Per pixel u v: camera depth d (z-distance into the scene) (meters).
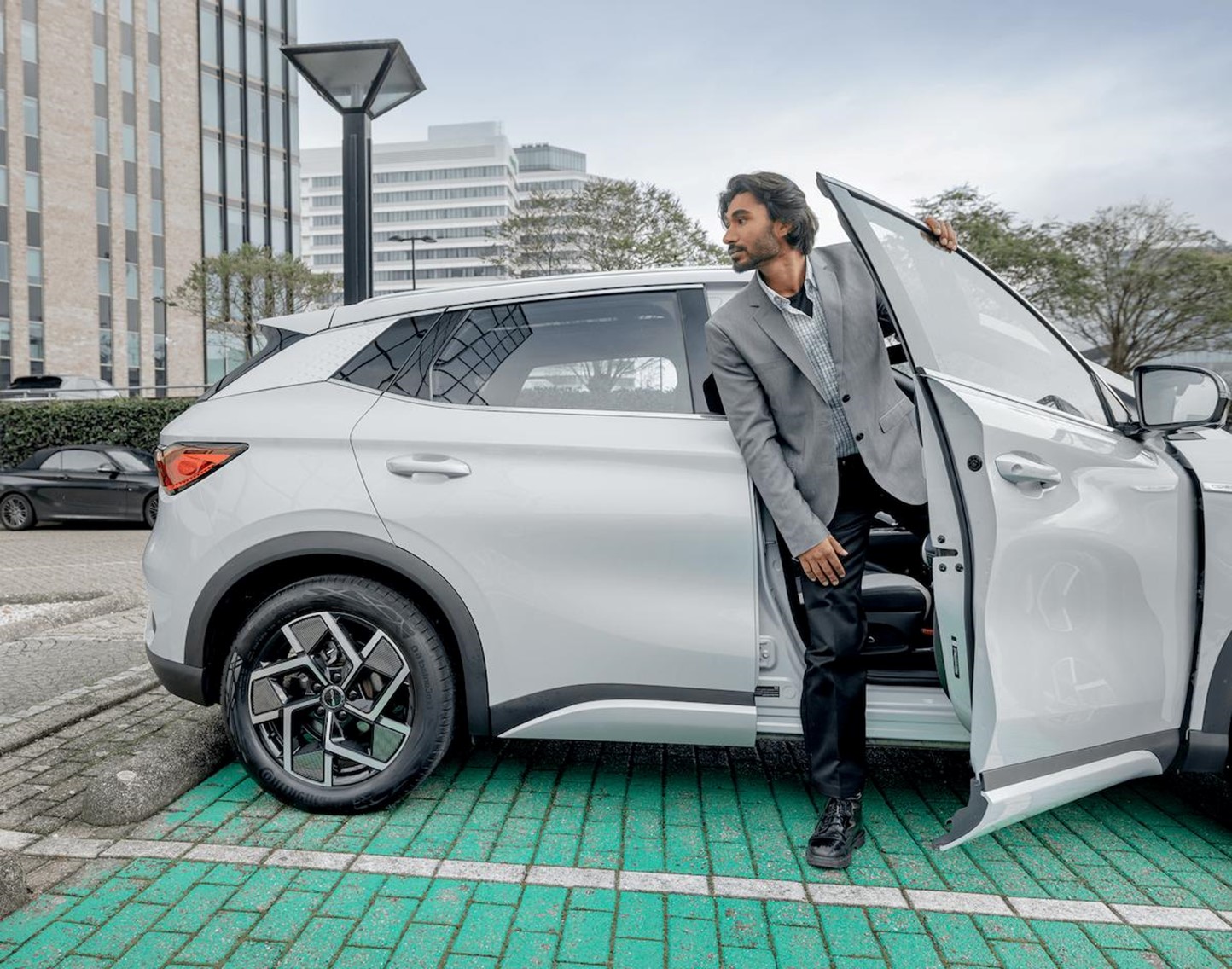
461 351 2.85
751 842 2.65
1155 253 18.97
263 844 2.63
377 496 2.70
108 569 8.74
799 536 2.37
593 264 27.77
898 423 2.44
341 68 6.34
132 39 36.19
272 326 3.06
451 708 2.78
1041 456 2.28
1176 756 2.44
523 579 2.66
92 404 16.64
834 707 2.48
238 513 2.76
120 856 2.56
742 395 2.45
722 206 2.42
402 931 2.20
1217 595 2.40
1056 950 2.13
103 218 35.06
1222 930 2.21
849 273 2.47
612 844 2.64
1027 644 2.24
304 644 2.77
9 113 32.03
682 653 2.61
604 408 2.73
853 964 2.07
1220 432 2.64
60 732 3.56
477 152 199.75
